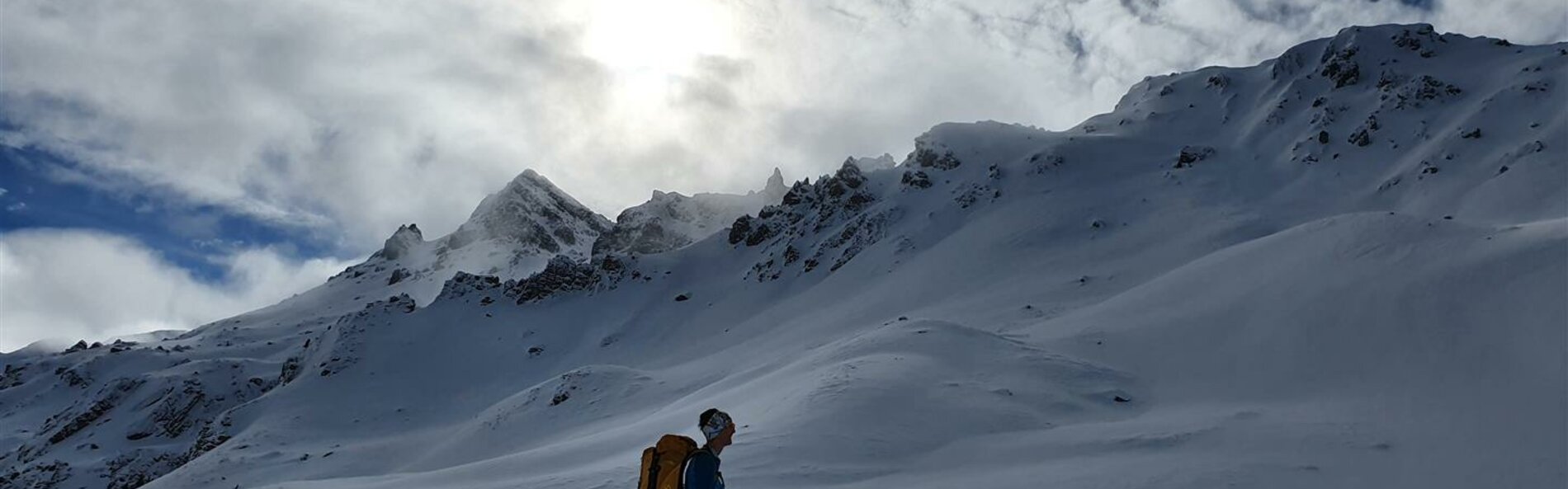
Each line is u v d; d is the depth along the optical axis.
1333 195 116.88
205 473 95.75
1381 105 134.25
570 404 85.00
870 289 124.00
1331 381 40.38
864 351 49.84
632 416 74.88
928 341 50.09
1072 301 91.50
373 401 121.94
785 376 51.81
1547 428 27.20
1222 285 59.12
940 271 118.00
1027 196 136.38
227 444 107.19
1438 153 114.81
